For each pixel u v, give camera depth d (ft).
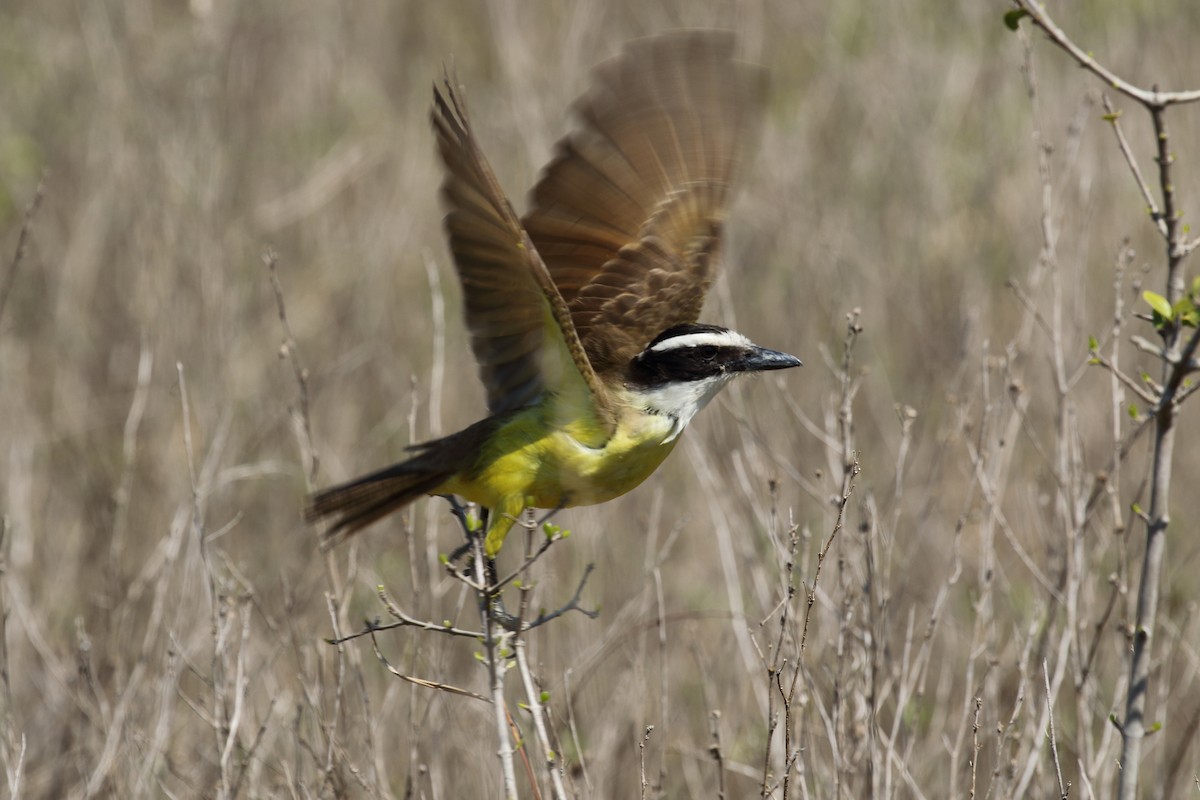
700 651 36.60
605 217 32.07
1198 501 45.37
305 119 63.41
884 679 32.01
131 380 49.37
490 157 58.80
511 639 27.43
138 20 59.82
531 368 28.14
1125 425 45.85
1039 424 46.55
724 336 30.12
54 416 49.47
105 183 55.67
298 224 57.11
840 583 30.83
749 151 50.11
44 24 65.16
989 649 34.88
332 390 50.29
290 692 36.32
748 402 45.85
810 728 30.96
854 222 56.24
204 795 31.07
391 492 28.02
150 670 36.01
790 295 53.21
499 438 28.12
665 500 45.85
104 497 44.42
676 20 66.85
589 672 36.32
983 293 51.26
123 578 40.01
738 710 37.70
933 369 48.47
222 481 41.45
